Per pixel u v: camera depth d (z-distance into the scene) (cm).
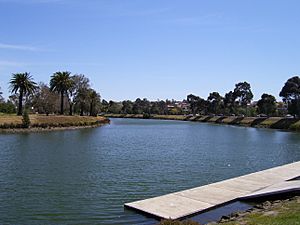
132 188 2550
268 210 1748
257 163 3906
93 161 3784
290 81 13200
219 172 3272
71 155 4253
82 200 2206
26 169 3241
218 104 18650
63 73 11500
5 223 1789
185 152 4756
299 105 11938
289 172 2919
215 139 7044
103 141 6194
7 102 12912
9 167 3334
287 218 1477
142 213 1861
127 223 1756
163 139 6869
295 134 8775
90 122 11025
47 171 3153
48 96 12775
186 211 1844
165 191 2481
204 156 4375
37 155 4200
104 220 1827
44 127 8962
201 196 2127
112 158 4044
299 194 2155
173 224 1323
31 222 1809
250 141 6662
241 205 2038
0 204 2111
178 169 3369
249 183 2492
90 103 13250
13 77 10006
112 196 2317
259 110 15000
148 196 2334
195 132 9212
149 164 3634
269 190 2173
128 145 5575
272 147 5603
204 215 1856
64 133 8000
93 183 2691
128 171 3209
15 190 2450
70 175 2984
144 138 7062
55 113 13262
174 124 13825
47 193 2375
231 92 17812
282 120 11850
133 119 18925
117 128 10500
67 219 1852
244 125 13188
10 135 7181
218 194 2178
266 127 11781
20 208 2038
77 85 12744
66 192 2406
